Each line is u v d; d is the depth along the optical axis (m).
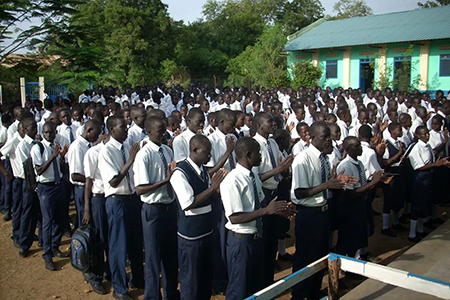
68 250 6.15
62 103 10.52
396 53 24.67
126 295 4.74
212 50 40.56
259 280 3.96
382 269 3.29
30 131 6.17
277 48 29.11
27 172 5.56
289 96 15.45
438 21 24.34
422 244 5.98
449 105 9.91
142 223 4.61
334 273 3.47
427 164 6.27
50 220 5.64
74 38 14.82
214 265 5.04
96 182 4.98
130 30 30.48
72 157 5.44
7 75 17.47
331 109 11.59
